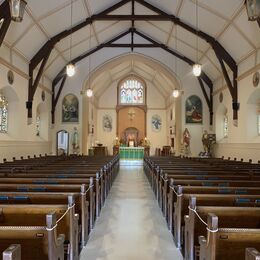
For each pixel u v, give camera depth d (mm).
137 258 4656
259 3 6465
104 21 15922
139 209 7910
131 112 29875
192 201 3795
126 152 25516
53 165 9492
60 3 12453
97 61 19812
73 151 20078
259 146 12977
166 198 6770
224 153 17297
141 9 15484
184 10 13734
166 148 24625
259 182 5605
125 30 18750
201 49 16859
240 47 13727
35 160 12336
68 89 20141
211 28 14047
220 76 18094
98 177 7098
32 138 16188
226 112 18516
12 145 13641
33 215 3521
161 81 26000
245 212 3510
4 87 13016
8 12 10180
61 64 18688
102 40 18562
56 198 4262
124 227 6289
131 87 29625
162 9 14719
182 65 19922
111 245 5215
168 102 27594
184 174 7328
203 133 19750
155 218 7020
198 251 3773
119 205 8391
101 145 25781
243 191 4859
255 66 12820
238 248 2619
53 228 2742
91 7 13984
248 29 12078
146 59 19797
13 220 3506
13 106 14172
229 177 6539
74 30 14844
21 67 14312
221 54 14961
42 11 12281
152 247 5141
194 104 20047
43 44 14938
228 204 4164
